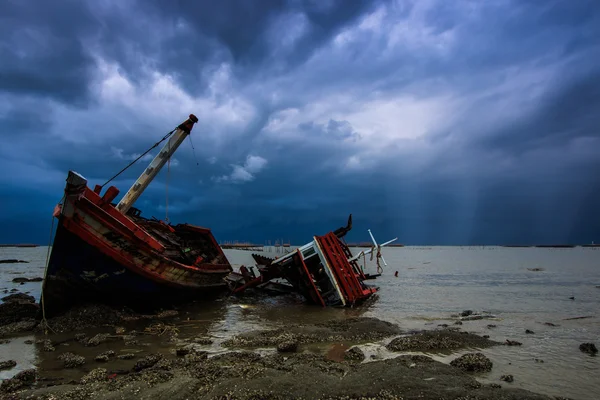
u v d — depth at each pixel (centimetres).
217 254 2697
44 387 819
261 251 12238
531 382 888
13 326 1378
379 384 793
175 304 1967
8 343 1203
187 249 2194
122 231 1495
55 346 1177
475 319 1672
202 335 1355
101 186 1714
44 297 1439
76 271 1473
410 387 779
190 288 2002
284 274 2233
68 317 1451
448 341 1187
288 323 1589
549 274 4316
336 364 951
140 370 942
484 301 2233
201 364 932
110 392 760
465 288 2894
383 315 1783
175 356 1076
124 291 1627
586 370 972
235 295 2467
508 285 3139
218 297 2392
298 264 2117
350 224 2752
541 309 1962
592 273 4419
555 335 1359
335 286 2033
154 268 1670
